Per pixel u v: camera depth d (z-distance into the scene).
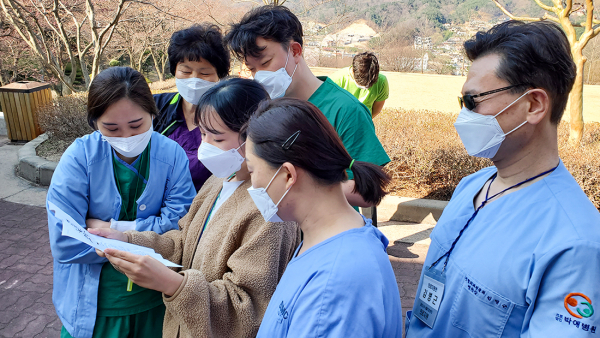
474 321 1.20
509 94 1.17
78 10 11.26
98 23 11.81
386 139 5.89
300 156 1.08
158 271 1.46
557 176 1.19
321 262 1.07
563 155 5.36
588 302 1.00
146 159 1.99
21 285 3.81
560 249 1.04
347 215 1.16
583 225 1.05
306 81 2.41
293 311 1.08
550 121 1.18
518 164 1.24
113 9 12.02
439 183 5.33
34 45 9.18
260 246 1.50
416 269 4.07
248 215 1.53
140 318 1.96
